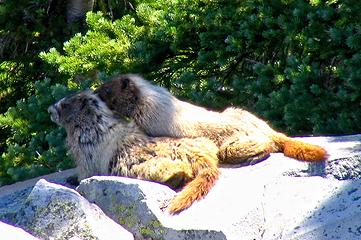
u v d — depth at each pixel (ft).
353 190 30.68
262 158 34.17
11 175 52.60
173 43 55.72
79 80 60.90
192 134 35.63
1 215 31.58
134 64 56.65
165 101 36.65
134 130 35.27
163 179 32.78
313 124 47.19
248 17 51.83
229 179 32.45
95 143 35.06
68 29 71.20
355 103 45.73
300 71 46.68
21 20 71.67
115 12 71.67
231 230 28.55
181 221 29.60
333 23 48.73
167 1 60.95
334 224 28.94
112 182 31.27
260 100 48.75
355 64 44.21
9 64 73.46
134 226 30.37
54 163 53.01
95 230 28.99
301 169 33.12
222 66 52.65
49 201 29.96
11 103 72.64
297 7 50.06
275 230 29.84
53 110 36.63
